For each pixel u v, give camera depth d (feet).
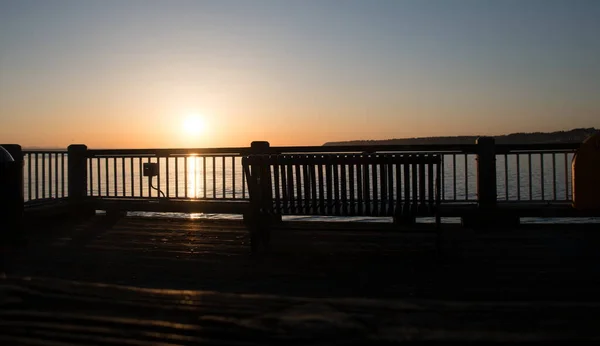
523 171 91.09
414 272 17.61
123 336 12.36
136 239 24.14
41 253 21.27
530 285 15.88
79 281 16.93
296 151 28.48
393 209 19.66
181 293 15.29
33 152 28.66
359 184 19.81
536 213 25.82
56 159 30.50
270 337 12.12
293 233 24.73
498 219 26.03
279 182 20.58
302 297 14.82
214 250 21.59
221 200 29.53
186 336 12.29
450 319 12.91
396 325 12.57
